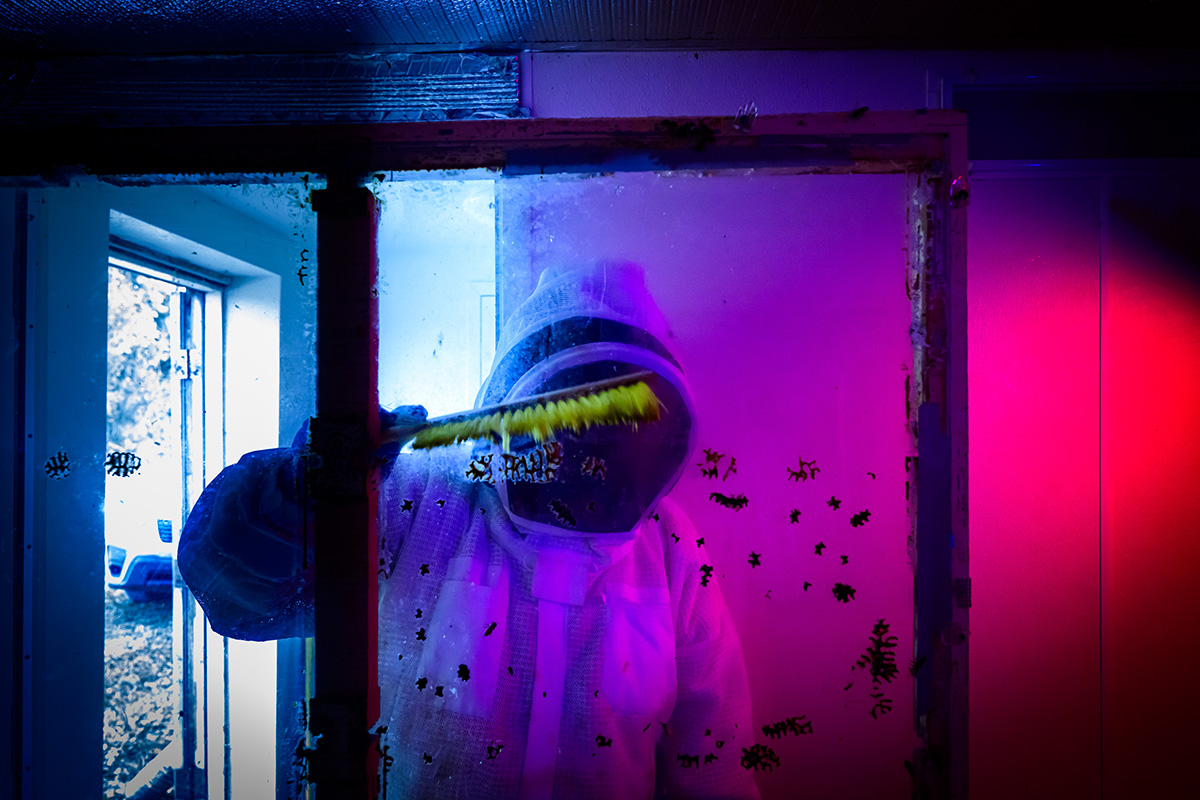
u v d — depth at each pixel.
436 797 1.22
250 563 1.22
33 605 1.42
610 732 1.24
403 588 1.28
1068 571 1.58
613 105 1.52
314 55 1.48
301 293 1.86
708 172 1.12
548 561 1.28
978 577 1.58
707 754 1.32
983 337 1.59
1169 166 1.58
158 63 1.47
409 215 1.41
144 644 2.11
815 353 1.51
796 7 1.40
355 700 1.08
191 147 1.10
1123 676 1.57
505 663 1.26
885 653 1.25
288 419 1.88
